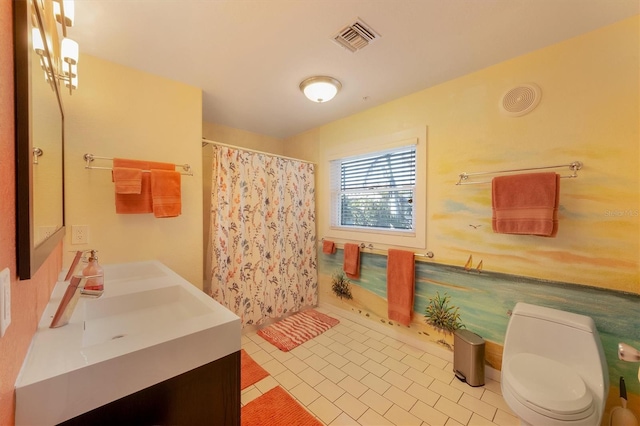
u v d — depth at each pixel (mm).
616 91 1440
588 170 1522
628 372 1402
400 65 1857
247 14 1358
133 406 695
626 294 1420
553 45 1626
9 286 505
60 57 1206
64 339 765
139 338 755
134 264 1769
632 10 1340
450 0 1276
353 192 2945
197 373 807
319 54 1716
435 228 2195
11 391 529
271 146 3611
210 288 2449
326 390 1773
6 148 517
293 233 3010
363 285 2793
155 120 1954
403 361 2115
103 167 1729
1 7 486
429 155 2217
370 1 1282
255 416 1549
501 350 1853
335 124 2988
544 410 1157
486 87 1897
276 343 2375
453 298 2098
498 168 1851
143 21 1401
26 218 593
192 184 2131
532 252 1723
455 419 1534
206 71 1913
